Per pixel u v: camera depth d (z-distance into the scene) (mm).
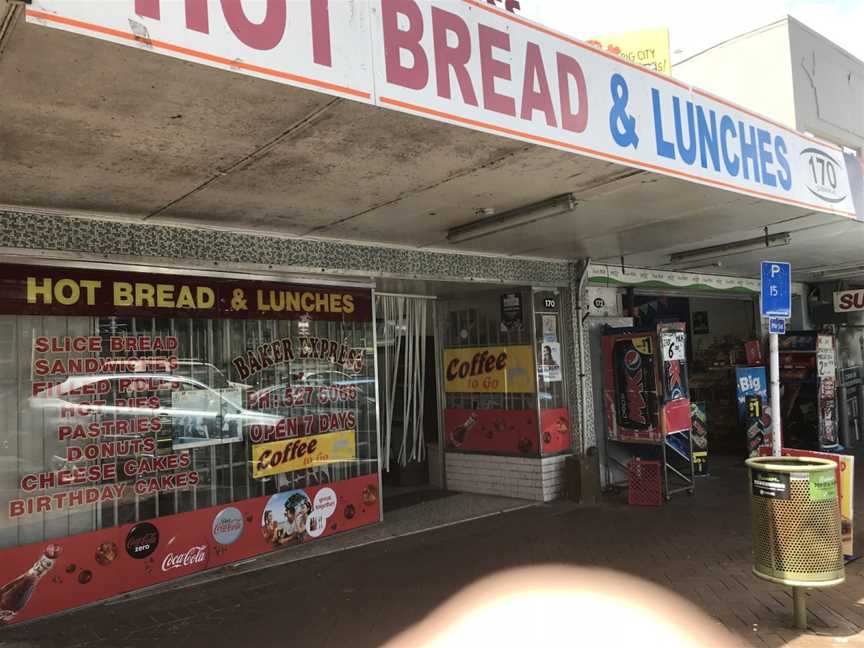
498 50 3865
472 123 3668
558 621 4422
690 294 11109
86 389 4957
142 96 3010
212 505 5617
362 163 4176
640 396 8172
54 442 4781
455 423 8773
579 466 7910
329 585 5203
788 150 6273
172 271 5477
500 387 8367
